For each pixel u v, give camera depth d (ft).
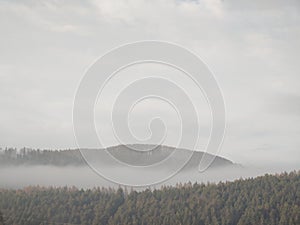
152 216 358.02
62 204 372.99
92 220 361.92
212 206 364.79
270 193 378.32
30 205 364.58
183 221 350.64
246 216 346.13
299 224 327.26
